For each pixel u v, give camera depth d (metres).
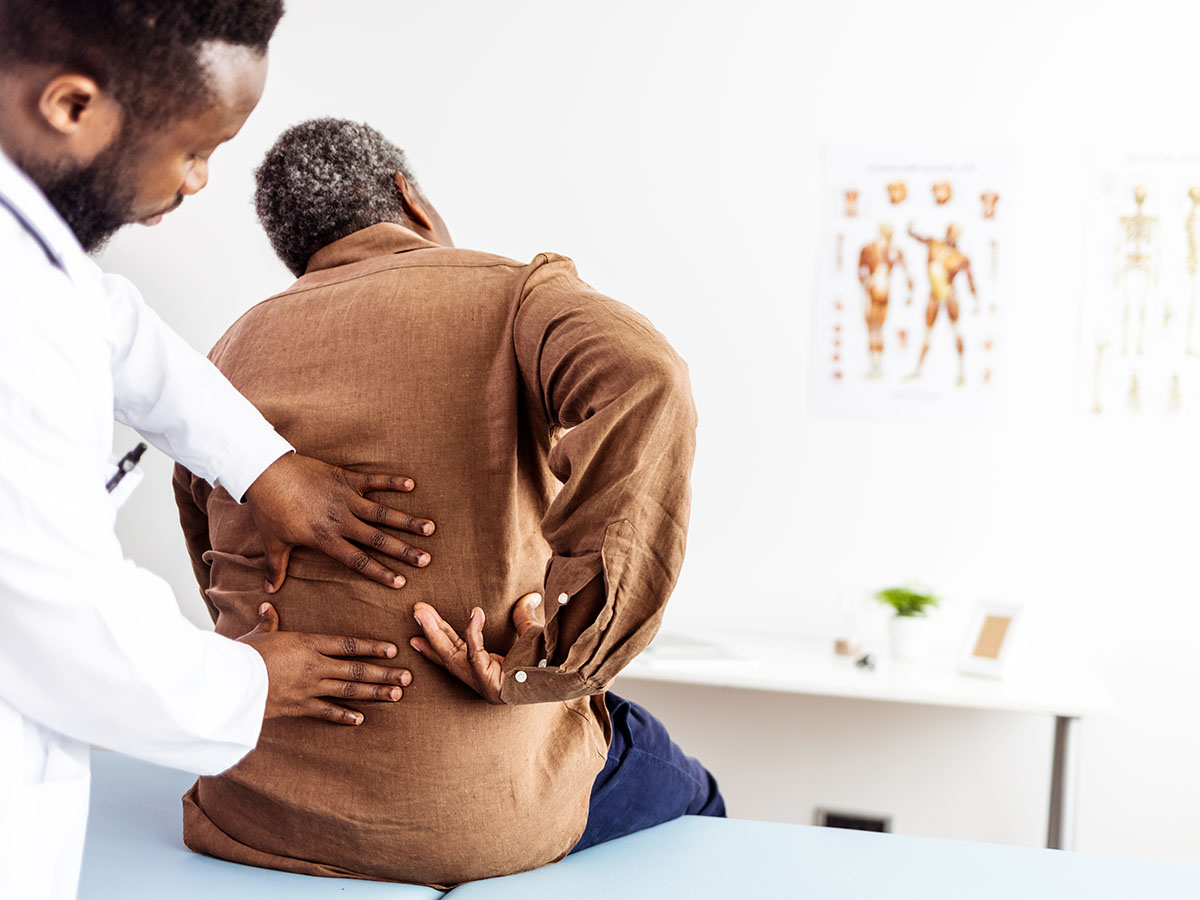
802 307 2.82
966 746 2.74
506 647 0.97
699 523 2.87
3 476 0.64
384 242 1.08
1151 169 2.66
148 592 0.74
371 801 0.98
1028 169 2.71
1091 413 2.69
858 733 2.80
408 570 0.96
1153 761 2.66
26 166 0.69
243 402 1.00
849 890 1.05
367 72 3.00
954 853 1.17
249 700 0.83
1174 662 2.66
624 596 0.86
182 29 0.68
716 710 2.87
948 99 2.74
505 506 0.95
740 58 2.83
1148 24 2.65
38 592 0.66
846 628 2.62
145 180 0.73
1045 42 2.70
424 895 1.00
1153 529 2.67
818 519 2.81
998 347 2.73
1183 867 1.14
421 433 0.96
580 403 0.88
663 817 1.25
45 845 0.71
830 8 2.78
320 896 0.97
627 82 2.88
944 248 2.75
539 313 0.93
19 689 0.68
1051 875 1.11
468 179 2.96
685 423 0.86
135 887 0.99
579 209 2.91
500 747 0.98
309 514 0.97
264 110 3.05
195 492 1.18
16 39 0.66
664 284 2.88
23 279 0.66
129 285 1.00
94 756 1.47
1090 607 2.69
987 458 2.74
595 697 1.15
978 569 2.74
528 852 1.03
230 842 1.07
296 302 1.06
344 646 0.96
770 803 2.84
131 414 1.01
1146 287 2.67
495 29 2.94
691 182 2.86
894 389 2.78
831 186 2.79
